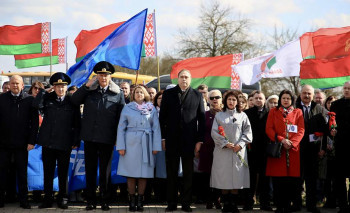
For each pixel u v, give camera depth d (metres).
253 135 7.61
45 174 7.40
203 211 7.35
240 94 7.42
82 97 7.34
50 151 7.37
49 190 7.40
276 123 7.24
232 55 11.23
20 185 7.40
